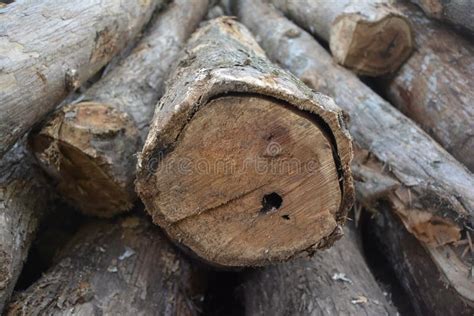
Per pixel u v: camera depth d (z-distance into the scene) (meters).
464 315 0.87
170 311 0.87
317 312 0.83
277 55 1.25
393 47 1.09
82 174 0.89
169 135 0.72
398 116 1.00
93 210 0.95
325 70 1.12
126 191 0.90
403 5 1.16
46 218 0.98
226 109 0.71
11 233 0.81
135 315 0.82
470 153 0.97
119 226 0.94
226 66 0.77
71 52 0.89
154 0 1.26
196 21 1.42
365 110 1.02
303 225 0.77
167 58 1.15
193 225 0.77
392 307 0.90
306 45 1.21
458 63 1.04
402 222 0.94
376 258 1.06
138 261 0.90
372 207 0.96
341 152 0.74
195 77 0.74
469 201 0.85
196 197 0.75
